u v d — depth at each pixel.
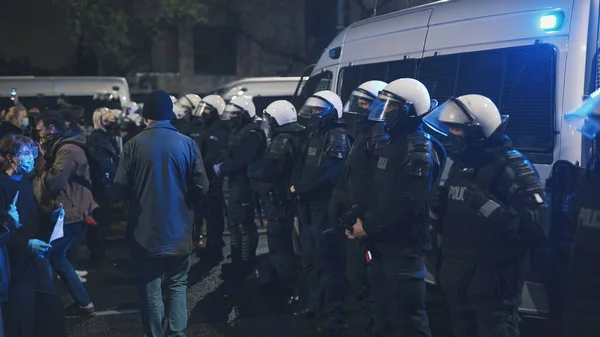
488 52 4.46
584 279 2.76
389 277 3.77
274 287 6.12
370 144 3.92
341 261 4.90
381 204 3.69
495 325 3.31
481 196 3.28
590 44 3.86
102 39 18.08
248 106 6.35
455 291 3.38
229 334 4.99
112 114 6.93
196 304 5.75
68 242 5.36
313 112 4.78
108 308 5.73
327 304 4.88
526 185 3.23
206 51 20.91
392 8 10.27
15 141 3.91
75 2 17.64
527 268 3.54
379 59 5.63
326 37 20.72
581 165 3.79
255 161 6.16
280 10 21.02
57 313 4.23
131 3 19.34
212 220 7.14
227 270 6.74
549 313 3.88
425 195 3.59
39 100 11.54
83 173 5.40
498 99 4.34
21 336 4.05
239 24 20.94
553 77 3.98
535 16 4.15
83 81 12.01
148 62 20.50
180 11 18.80
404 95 3.69
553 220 3.81
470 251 3.33
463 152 3.40
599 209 2.72
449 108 3.40
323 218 4.84
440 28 4.93
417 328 3.79
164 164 4.20
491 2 4.53
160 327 4.27
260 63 21.16
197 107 7.21
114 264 7.34
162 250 4.16
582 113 2.83
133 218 4.22
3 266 3.82
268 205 5.71
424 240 3.76
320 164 4.75
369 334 4.16
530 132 4.10
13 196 3.87
